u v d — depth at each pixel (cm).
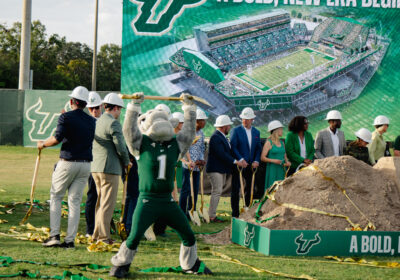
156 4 1405
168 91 1420
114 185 682
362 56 1434
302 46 1435
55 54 6569
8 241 680
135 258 616
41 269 539
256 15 1419
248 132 969
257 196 1140
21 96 2125
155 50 1414
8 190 1259
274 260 626
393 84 1433
